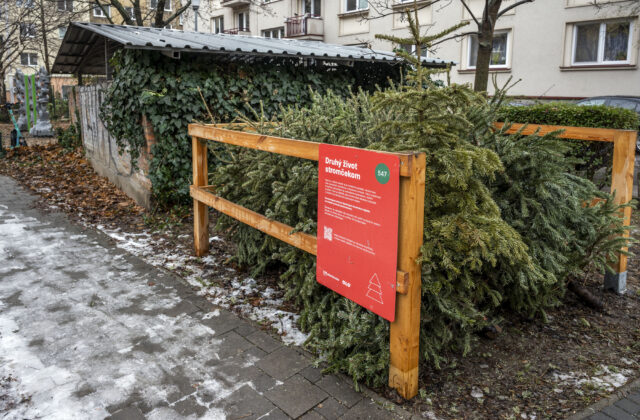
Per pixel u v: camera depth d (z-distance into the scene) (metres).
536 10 17.30
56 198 7.60
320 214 3.07
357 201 2.76
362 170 2.69
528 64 17.81
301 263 3.64
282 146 3.41
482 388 2.97
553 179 3.45
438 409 2.76
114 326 3.67
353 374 2.91
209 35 8.44
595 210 3.78
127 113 6.69
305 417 2.68
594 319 3.85
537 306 3.74
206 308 3.99
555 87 17.39
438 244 2.77
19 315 3.82
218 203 4.50
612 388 2.96
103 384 2.95
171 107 6.42
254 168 4.38
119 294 4.24
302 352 3.33
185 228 6.16
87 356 3.26
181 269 4.82
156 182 6.52
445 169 2.87
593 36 16.67
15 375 3.03
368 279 2.77
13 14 25.81
